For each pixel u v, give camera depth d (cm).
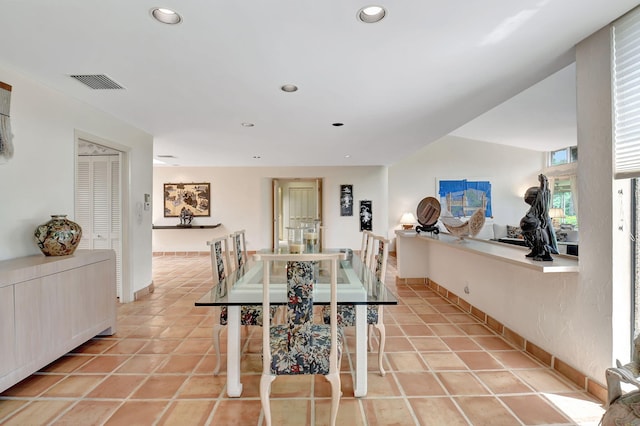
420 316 360
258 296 209
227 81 264
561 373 234
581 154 212
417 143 504
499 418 186
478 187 894
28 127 260
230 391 209
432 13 172
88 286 273
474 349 277
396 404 201
